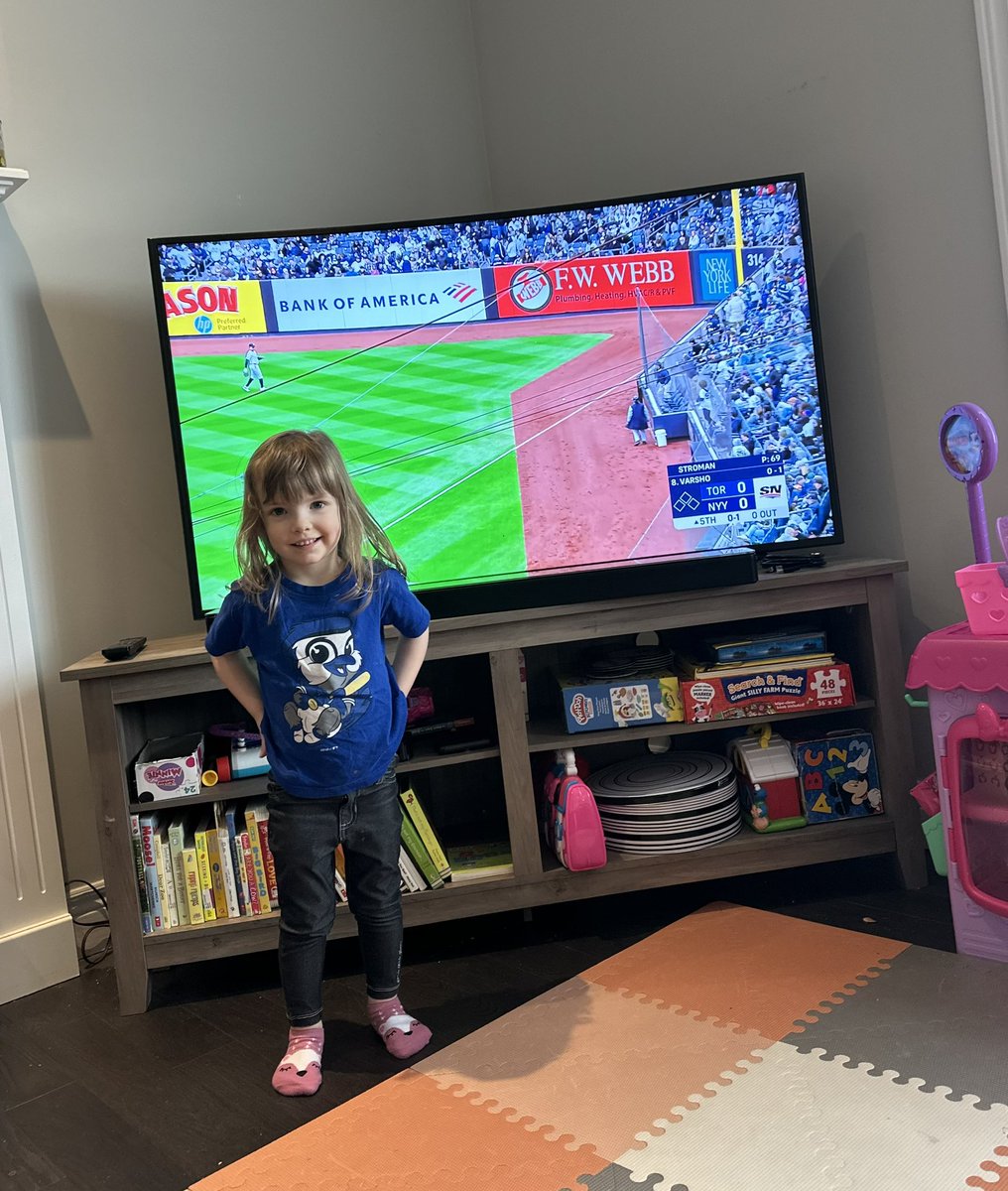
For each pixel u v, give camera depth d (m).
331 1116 1.60
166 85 2.56
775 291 2.35
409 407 2.36
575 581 2.11
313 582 1.71
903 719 2.21
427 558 2.37
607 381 2.37
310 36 2.78
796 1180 1.32
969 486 1.93
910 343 2.34
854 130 2.37
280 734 1.71
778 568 2.28
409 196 2.95
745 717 2.21
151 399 2.51
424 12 2.99
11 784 2.21
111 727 2.05
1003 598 1.77
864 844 2.21
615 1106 1.52
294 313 2.32
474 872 2.18
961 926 1.87
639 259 2.36
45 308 2.39
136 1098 1.74
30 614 2.34
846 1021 1.67
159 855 2.10
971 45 2.15
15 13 2.36
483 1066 1.68
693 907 2.23
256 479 1.65
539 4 2.92
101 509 2.45
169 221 2.55
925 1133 1.38
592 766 2.59
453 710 2.52
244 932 2.09
